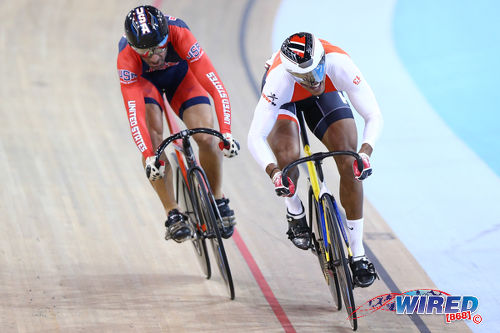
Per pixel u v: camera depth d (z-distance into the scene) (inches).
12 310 450.6
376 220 581.6
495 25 1162.0
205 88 456.1
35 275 496.1
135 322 442.0
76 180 651.5
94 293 477.4
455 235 551.5
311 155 400.8
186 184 484.7
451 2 1314.0
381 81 933.2
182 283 495.5
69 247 537.6
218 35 1135.6
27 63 974.4
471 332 426.6
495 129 767.1
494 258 514.3
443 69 973.2
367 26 1187.3
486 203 601.3
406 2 1331.2
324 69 387.5
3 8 1217.4
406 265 510.0
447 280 488.7
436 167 678.5
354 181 424.2
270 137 445.1
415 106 844.0
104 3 1289.4
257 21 1216.8
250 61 1016.2
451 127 777.6
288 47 382.3
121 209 603.5
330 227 414.6
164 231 572.7
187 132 425.1
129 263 522.0
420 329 430.3
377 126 411.2
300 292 482.6
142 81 470.9
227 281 468.8
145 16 407.2
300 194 628.4
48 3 1263.5
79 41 1085.1
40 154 701.3
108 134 763.4
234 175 674.2
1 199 604.4
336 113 436.5
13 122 775.1
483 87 898.1
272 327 436.5
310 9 1284.4
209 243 554.9
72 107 832.9
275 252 539.8
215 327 436.5
